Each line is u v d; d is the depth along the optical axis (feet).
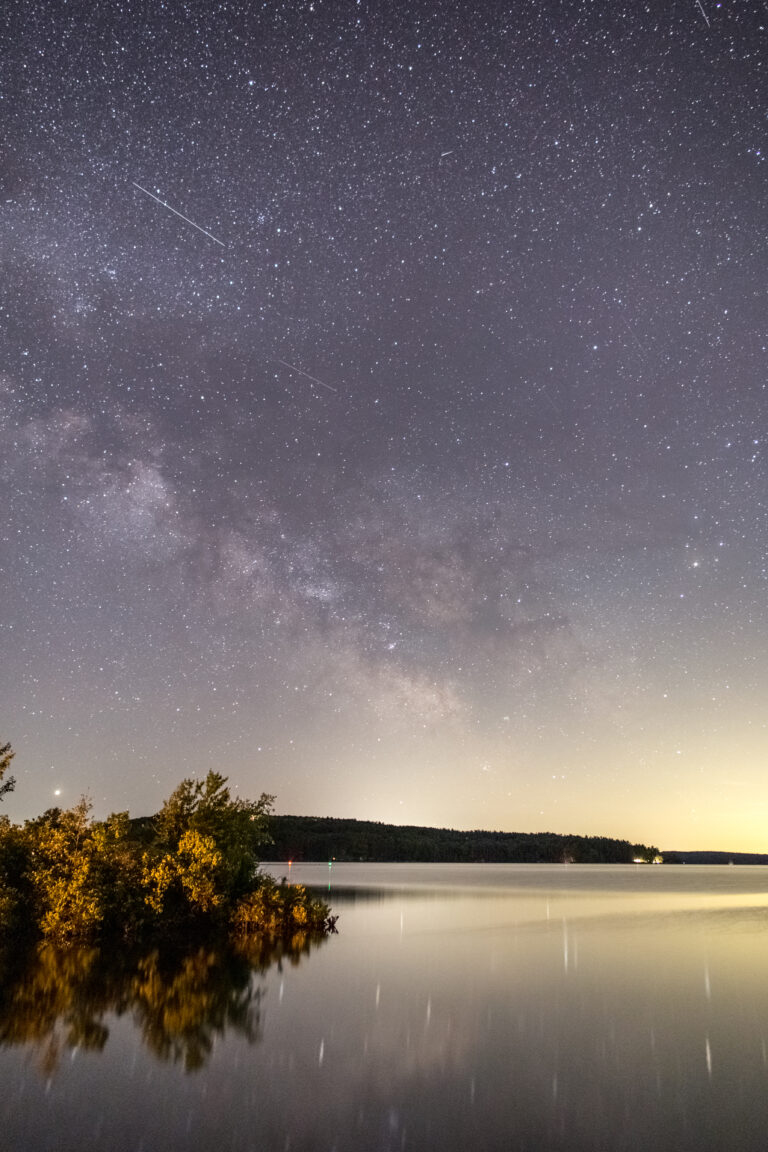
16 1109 23.72
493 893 157.48
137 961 52.49
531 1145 22.08
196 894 70.33
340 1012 39.17
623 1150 21.85
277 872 269.44
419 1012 39.96
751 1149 22.00
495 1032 36.06
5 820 67.56
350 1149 21.35
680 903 132.77
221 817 77.05
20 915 62.80
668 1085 28.14
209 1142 21.43
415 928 84.38
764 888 197.88
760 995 46.37
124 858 70.33
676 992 47.24
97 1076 27.12
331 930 77.97
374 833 466.70
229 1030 34.30
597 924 91.35
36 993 41.01
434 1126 23.40
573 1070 29.99
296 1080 27.35
